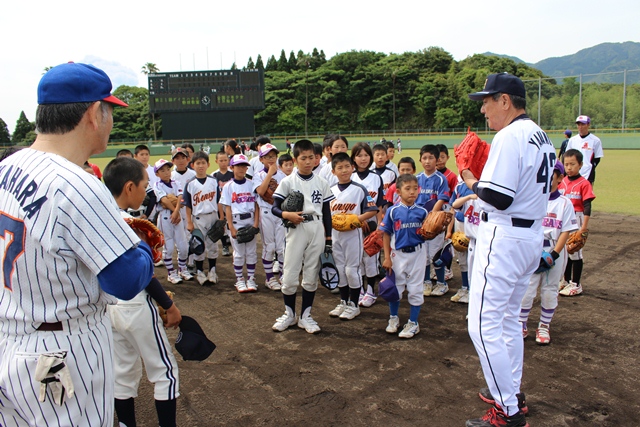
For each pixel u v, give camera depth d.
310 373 3.67
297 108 70.19
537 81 37.88
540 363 3.74
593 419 2.99
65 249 1.63
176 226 6.21
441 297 5.46
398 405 3.20
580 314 4.72
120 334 2.61
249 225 5.88
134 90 76.06
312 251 4.44
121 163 2.56
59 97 1.72
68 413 1.69
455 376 3.58
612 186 13.36
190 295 5.70
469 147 3.27
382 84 70.50
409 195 4.19
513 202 2.80
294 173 4.58
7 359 1.67
